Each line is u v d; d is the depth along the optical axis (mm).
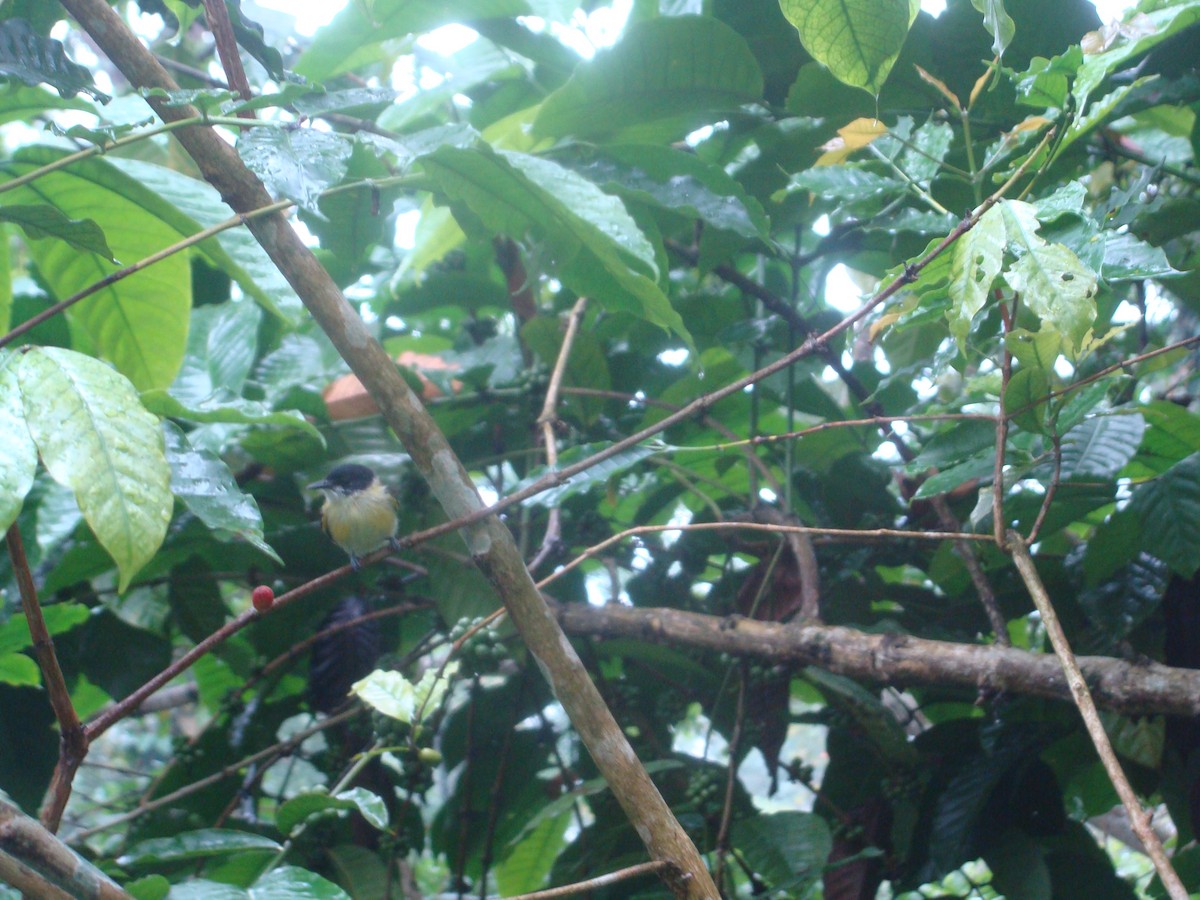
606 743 1858
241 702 3484
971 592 3463
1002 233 1799
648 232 2875
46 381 1505
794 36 3055
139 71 1937
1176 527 2410
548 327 3682
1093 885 3133
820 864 2816
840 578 3543
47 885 1490
